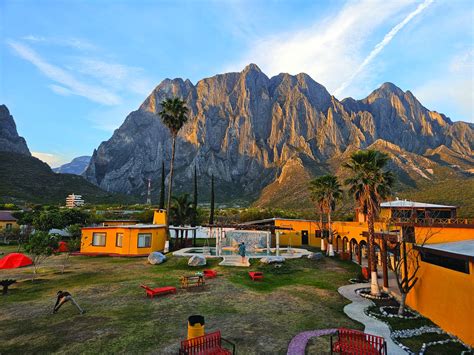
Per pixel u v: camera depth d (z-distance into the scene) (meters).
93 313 14.52
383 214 36.31
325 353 10.16
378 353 9.47
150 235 37.88
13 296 17.73
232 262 29.19
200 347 9.41
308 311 15.27
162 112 44.00
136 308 15.38
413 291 16.39
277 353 10.11
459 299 12.00
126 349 10.37
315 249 44.81
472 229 17.45
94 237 38.44
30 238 22.81
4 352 10.17
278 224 49.38
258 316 14.27
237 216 91.75
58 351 10.23
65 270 26.56
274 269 26.83
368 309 16.03
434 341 11.67
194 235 44.91
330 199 40.41
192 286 20.31
